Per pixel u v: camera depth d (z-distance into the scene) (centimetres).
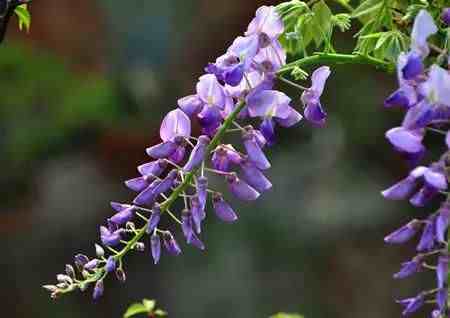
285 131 1066
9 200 1085
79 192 1084
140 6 1197
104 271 228
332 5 315
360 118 1049
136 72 1182
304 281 999
